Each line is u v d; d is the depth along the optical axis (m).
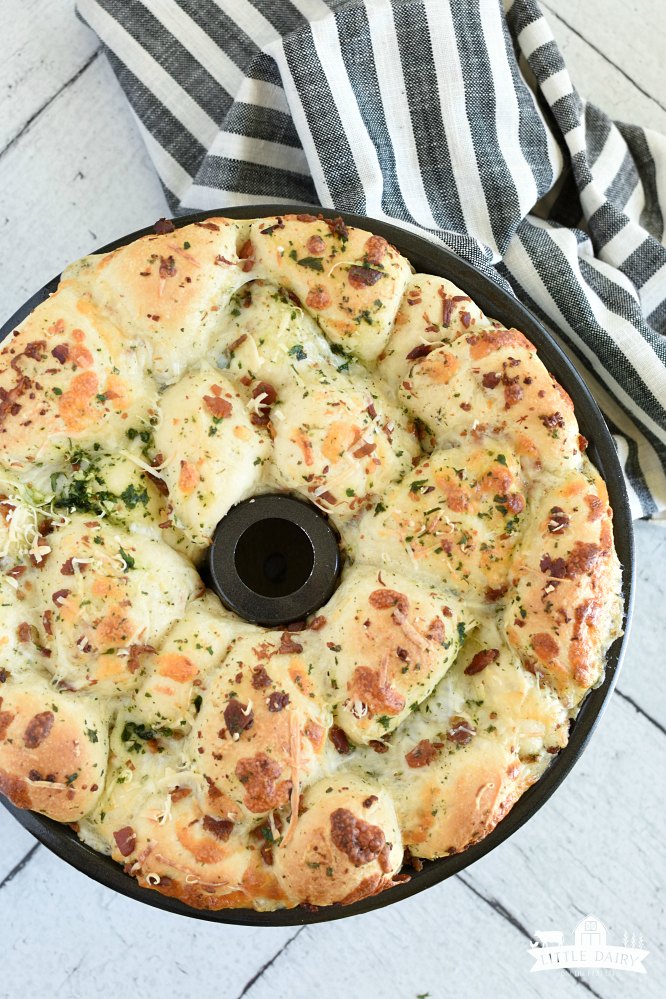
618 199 0.65
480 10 0.60
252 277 0.51
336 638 0.48
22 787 0.48
